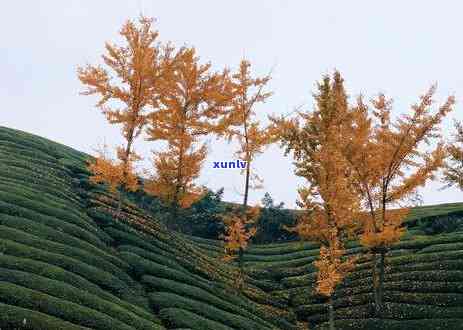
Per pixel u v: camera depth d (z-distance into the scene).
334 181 33.25
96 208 46.09
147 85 40.06
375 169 35.88
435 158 35.16
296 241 71.19
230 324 32.38
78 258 32.97
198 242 66.31
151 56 39.53
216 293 37.94
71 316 24.95
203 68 40.88
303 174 33.66
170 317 29.81
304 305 43.41
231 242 39.12
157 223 52.50
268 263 57.44
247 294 42.59
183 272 39.44
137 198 72.06
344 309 40.53
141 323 27.27
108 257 35.41
